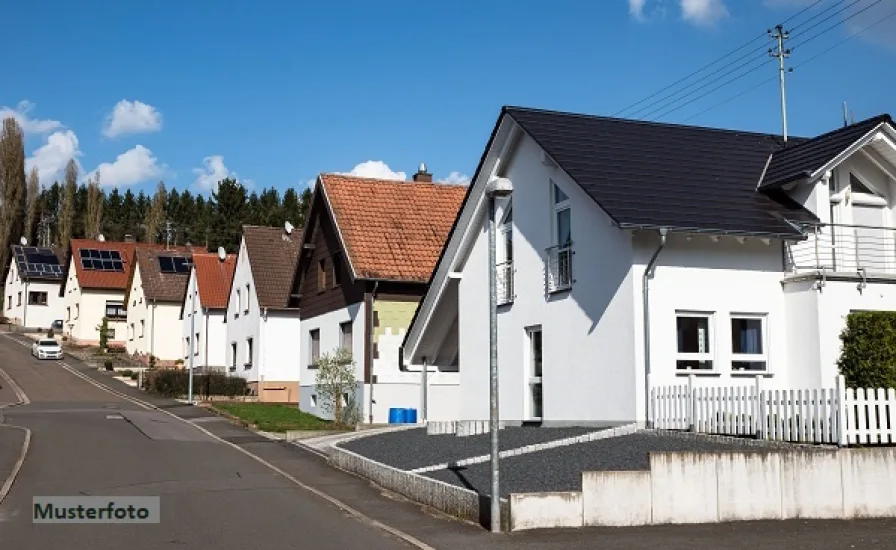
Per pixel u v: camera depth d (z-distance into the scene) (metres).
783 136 22.50
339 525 12.33
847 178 19.22
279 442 23.78
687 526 11.84
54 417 29.27
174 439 23.89
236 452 21.42
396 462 17.09
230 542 11.16
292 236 47.81
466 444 18.16
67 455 19.81
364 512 13.38
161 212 126.06
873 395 13.05
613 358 17.42
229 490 15.55
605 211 16.56
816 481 12.47
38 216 117.50
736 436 14.27
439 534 11.55
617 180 18.06
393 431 23.27
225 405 35.88
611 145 19.92
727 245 17.50
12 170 106.88
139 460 19.39
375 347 28.81
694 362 17.16
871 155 19.12
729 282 17.42
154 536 11.51
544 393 19.89
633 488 11.89
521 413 21.03
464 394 23.64
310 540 11.30
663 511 11.96
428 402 29.27
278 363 43.66
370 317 28.88
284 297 44.28
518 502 11.59
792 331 17.62
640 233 17.02
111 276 75.75
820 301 17.14
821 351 17.02
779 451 12.48
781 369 17.64
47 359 62.22
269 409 34.03
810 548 10.62
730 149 20.94
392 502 14.30
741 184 19.09
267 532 11.83
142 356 63.03
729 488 12.16
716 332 17.25
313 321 34.00
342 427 26.92
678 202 17.52
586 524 11.74
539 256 20.45
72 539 11.27
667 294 16.97
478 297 23.25
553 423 19.47
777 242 17.89
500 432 19.45
